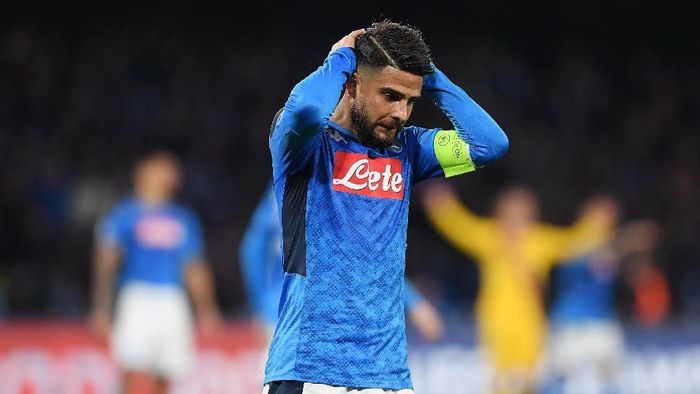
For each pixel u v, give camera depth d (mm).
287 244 13430
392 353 13414
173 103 62188
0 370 34562
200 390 36969
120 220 35344
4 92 58938
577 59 77500
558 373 41500
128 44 65250
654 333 43219
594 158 67062
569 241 39938
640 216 63625
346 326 13172
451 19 78250
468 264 54375
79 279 49000
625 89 76125
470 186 60500
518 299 38438
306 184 13414
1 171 52781
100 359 35812
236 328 37844
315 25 75562
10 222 50062
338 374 13094
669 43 81750
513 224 38875
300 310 13211
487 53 74000
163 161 36094
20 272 46656
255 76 66312
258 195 58094
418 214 56812
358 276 13266
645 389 42750
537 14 80062
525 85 72625
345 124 13672
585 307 41344
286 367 13164
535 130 69312
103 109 60000
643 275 52469
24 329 35062
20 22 65812
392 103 13094
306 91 12789
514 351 38219
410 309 22141
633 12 82875
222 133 61375
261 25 74750
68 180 53125
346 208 13375
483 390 40312
